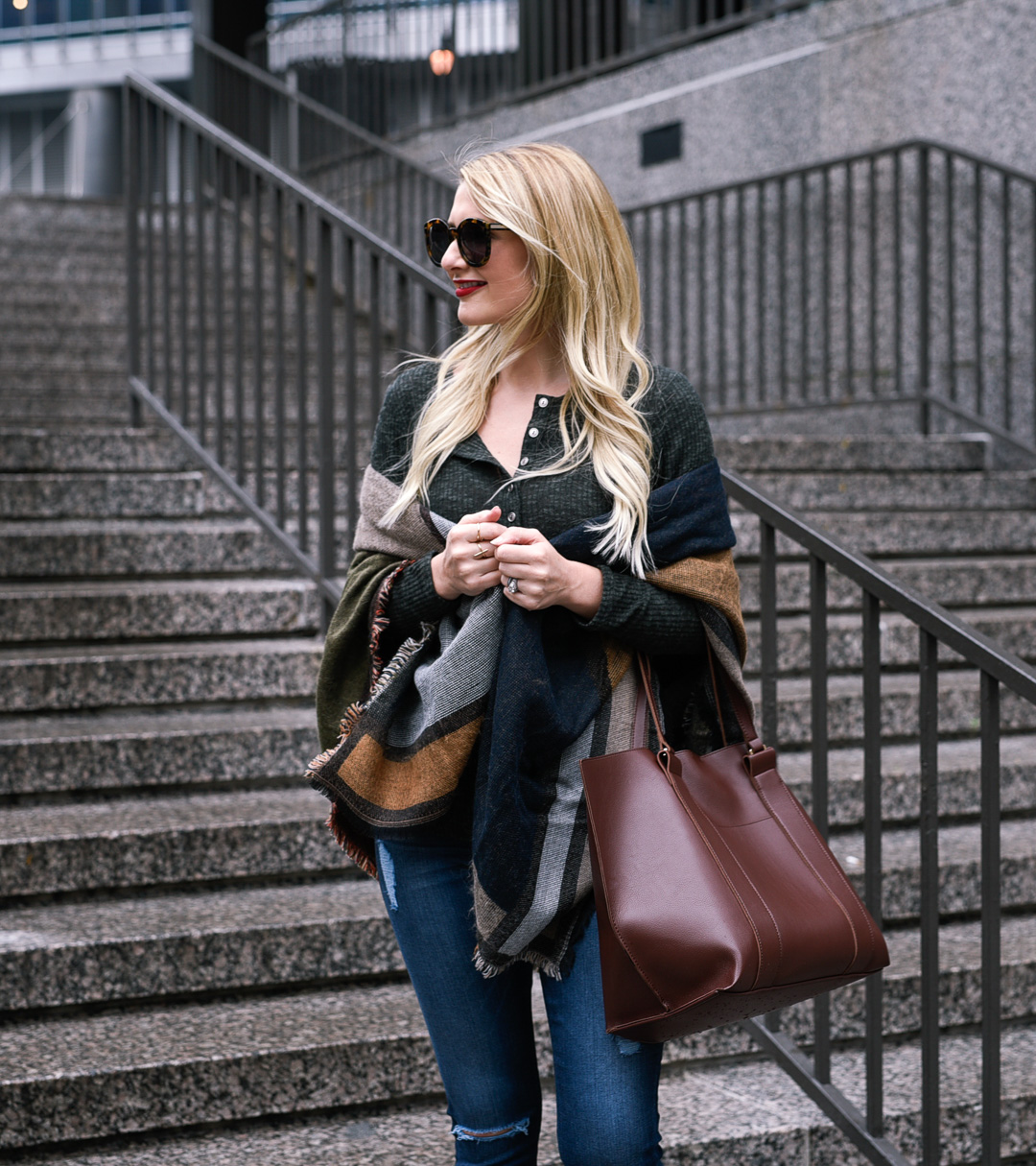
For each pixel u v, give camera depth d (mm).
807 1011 2703
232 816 2934
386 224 8266
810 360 6848
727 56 7309
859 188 6602
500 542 1643
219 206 4273
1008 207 5398
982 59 6035
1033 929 3020
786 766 3406
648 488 1720
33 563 3840
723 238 6062
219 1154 2291
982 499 5105
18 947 2479
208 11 10555
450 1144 2334
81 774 3051
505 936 1635
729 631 1755
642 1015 1578
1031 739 3789
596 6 8242
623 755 1661
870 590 2260
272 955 2617
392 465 1884
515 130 8641
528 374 1840
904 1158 2320
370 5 9250
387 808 1710
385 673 1769
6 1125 2215
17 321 6375
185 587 3812
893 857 3061
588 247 1751
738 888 1588
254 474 4574
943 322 6273
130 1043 2393
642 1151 1652
